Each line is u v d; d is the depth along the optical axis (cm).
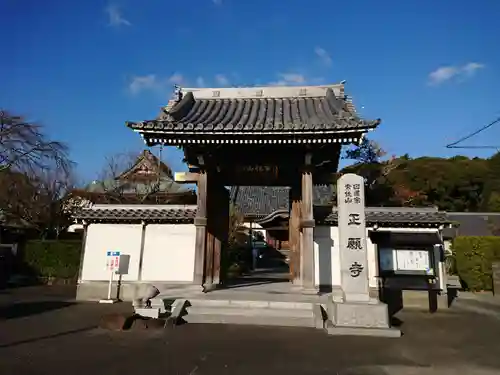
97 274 1455
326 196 3447
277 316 993
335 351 735
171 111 1304
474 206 3925
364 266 971
